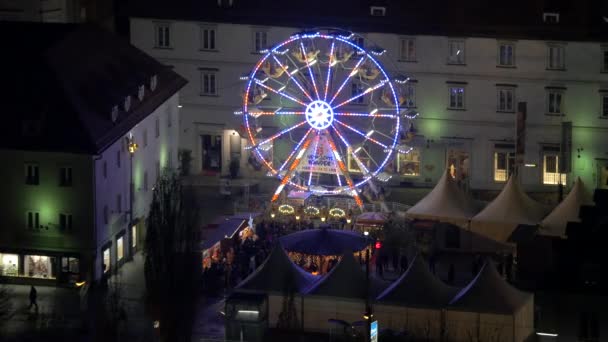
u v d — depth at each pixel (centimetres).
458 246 11744
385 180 12406
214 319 9788
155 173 12312
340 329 9100
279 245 9600
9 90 10744
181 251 9531
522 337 9056
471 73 13775
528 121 13762
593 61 13600
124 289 10444
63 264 10531
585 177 13712
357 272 9406
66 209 10462
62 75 10875
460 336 8981
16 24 11619
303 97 13700
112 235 10906
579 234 10500
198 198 12938
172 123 12988
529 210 11356
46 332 9369
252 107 12519
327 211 12462
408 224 11838
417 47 13812
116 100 11194
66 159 10412
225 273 10594
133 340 9262
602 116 13638
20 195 10531
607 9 13775
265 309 9300
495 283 9112
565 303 10056
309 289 9356
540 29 13688
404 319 9062
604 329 9519
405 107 13438
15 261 10600
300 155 12444
